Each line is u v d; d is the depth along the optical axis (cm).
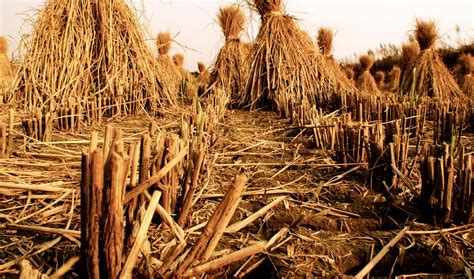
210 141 315
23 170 246
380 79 1310
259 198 229
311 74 568
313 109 386
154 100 479
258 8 604
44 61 444
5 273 147
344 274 167
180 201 191
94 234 125
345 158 283
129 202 152
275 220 205
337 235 192
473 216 198
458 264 170
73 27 455
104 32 466
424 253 177
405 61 909
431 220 202
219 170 271
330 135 330
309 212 213
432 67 753
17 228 171
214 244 132
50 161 271
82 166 124
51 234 173
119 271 128
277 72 562
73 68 441
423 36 768
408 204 219
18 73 450
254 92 582
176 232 152
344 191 239
